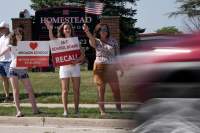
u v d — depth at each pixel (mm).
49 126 12555
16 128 12367
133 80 6105
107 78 11875
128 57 6543
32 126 12602
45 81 21344
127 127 6184
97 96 16219
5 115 13258
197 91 5723
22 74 13141
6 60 15930
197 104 5691
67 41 12844
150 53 6156
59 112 13469
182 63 5852
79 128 12188
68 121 12414
